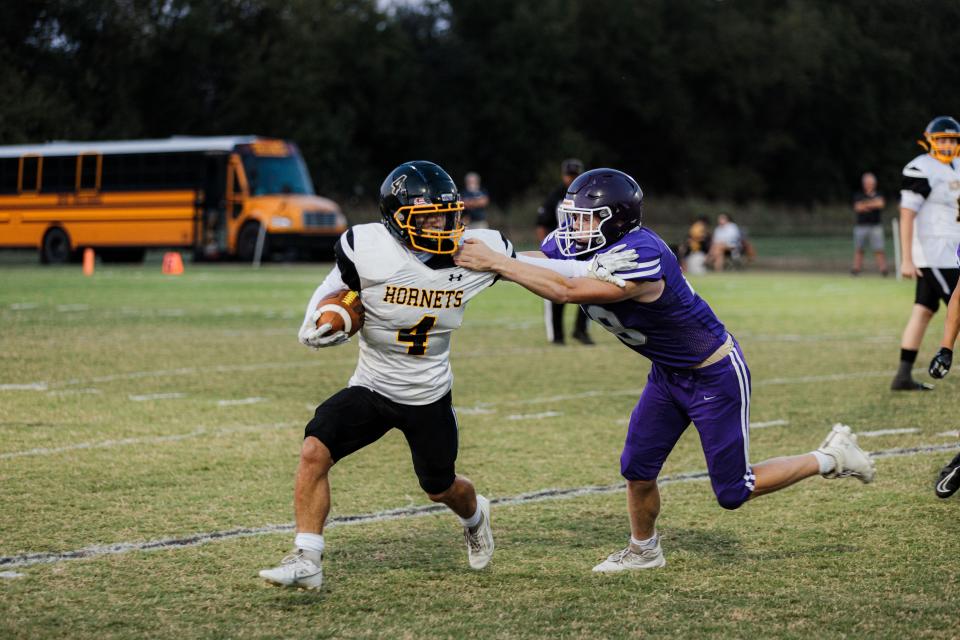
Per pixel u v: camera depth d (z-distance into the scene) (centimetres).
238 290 5766
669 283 1337
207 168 8625
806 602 1279
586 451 2089
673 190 19250
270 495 1752
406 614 1245
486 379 2958
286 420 2361
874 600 1282
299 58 14412
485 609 1261
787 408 2517
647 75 18362
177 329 3988
